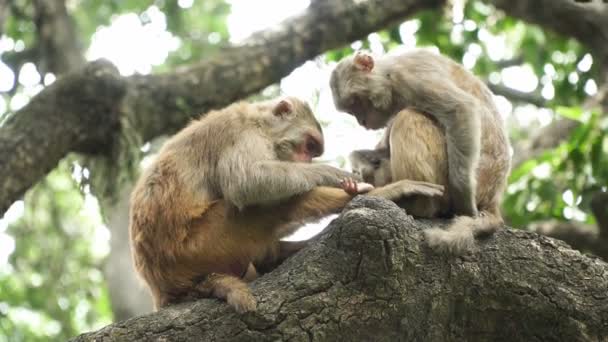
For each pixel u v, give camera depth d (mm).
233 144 10203
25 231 24688
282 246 10320
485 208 10586
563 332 9422
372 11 18359
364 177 10758
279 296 8867
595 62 20125
